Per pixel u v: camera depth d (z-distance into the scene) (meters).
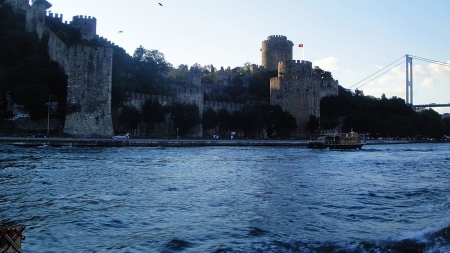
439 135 164.88
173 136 100.38
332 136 91.31
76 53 81.06
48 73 84.62
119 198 24.08
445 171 43.28
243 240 16.45
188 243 16.05
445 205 23.78
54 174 32.56
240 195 25.94
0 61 88.69
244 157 56.31
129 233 17.23
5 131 76.75
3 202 22.03
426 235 16.94
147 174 34.97
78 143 66.62
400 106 161.38
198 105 112.31
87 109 81.00
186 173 36.53
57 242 15.92
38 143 63.09
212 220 19.48
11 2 106.19
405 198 26.12
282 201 24.20
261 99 143.88
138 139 84.75
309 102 128.88
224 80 175.88
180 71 149.38
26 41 93.12
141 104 98.06
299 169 41.72
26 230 17.22
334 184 31.62
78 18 116.00
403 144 127.56
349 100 147.25
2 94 79.25
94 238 16.50
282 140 110.06
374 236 17.06
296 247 15.66
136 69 115.69
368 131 139.25
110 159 46.91
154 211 21.08
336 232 17.72
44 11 101.12
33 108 78.94
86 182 29.34
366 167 46.78
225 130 119.06
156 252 15.05
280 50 184.12
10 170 33.97
